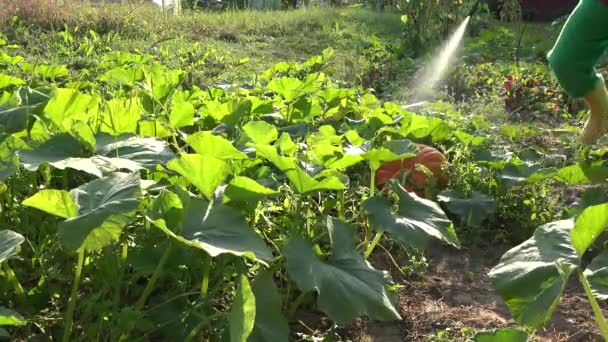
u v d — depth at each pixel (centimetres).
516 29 1337
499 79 872
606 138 541
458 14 1079
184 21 1327
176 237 229
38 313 269
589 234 236
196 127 454
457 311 318
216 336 260
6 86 456
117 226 227
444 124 484
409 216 304
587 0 400
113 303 253
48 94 334
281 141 329
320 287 252
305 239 274
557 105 741
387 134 452
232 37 1254
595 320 311
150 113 418
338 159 321
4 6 1169
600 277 307
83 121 312
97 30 1182
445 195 419
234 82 684
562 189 474
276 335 250
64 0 1252
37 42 1026
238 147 344
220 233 250
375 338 292
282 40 1214
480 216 405
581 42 405
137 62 718
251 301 204
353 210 366
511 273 250
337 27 1275
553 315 316
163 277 283
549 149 544
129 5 1346
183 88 766
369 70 879
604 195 435
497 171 442
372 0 1738
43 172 317
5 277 274
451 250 389
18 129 299
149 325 251
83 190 244
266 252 247
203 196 285
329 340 276
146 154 292
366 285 263
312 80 533
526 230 403
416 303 325
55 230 290
